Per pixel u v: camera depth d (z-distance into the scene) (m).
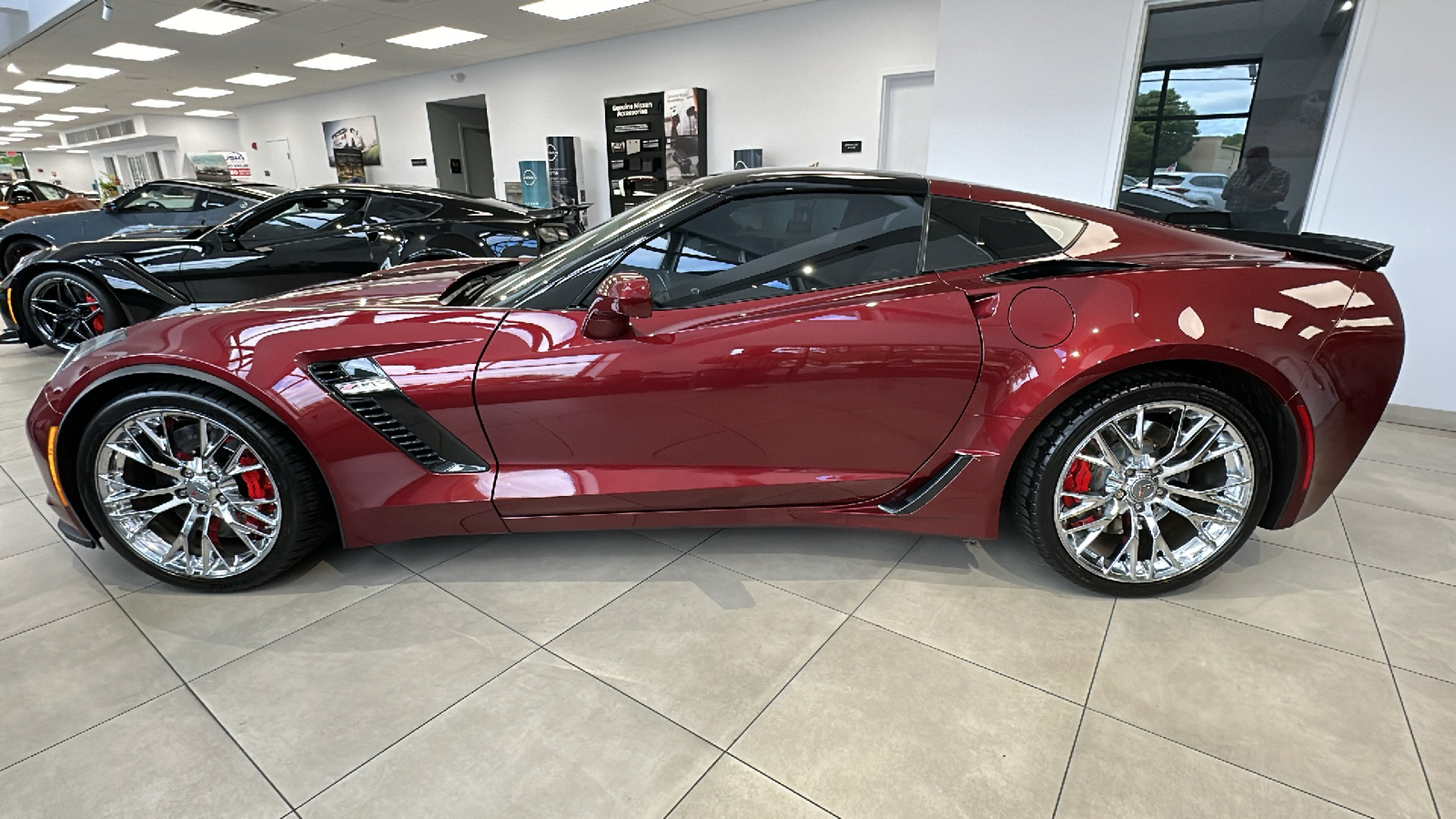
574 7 6.68
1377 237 3.11
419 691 1.43
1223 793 1.18
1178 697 1.41
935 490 1.68
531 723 1.34
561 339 1.59
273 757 1.26
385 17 7.01
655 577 1.85
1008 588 1.79
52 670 1.49
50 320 4.14
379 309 1.69
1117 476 1.64
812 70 6.74
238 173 15.19
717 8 6.68
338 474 1.63
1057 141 3.81
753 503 1.71
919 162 6.54
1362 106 3.03
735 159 7.39
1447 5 2.79
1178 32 3.63
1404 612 1.69
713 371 1.57
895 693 1.42
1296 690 1.42
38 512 2.25
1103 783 1.21
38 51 8.69
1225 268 1.58
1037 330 1.55
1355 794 1.18
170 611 1.70
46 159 28.91
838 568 1.89
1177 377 1.57
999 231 1.67
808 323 1.57
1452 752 1.27
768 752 1.27
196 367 1.57
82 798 1.17
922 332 1.56
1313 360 1.57
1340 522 2.15
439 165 10.93
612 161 8.21
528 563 1.92
